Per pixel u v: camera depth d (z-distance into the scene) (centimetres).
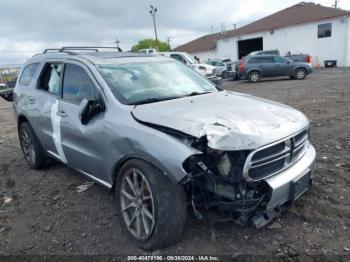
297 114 360
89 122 372
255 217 314
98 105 365
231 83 2091
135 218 329
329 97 1137
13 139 823
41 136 494
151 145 296
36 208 424
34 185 500
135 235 328
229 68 2364
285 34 3416
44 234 362
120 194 341
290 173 318
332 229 334
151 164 305
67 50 510
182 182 281
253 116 321
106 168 357
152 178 298
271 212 325
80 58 428
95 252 324
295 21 3322
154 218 300
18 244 347
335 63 3083
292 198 315
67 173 538
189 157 283
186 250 314
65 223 382
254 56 2044
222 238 329
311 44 3256
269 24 3588
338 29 3050
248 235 332
